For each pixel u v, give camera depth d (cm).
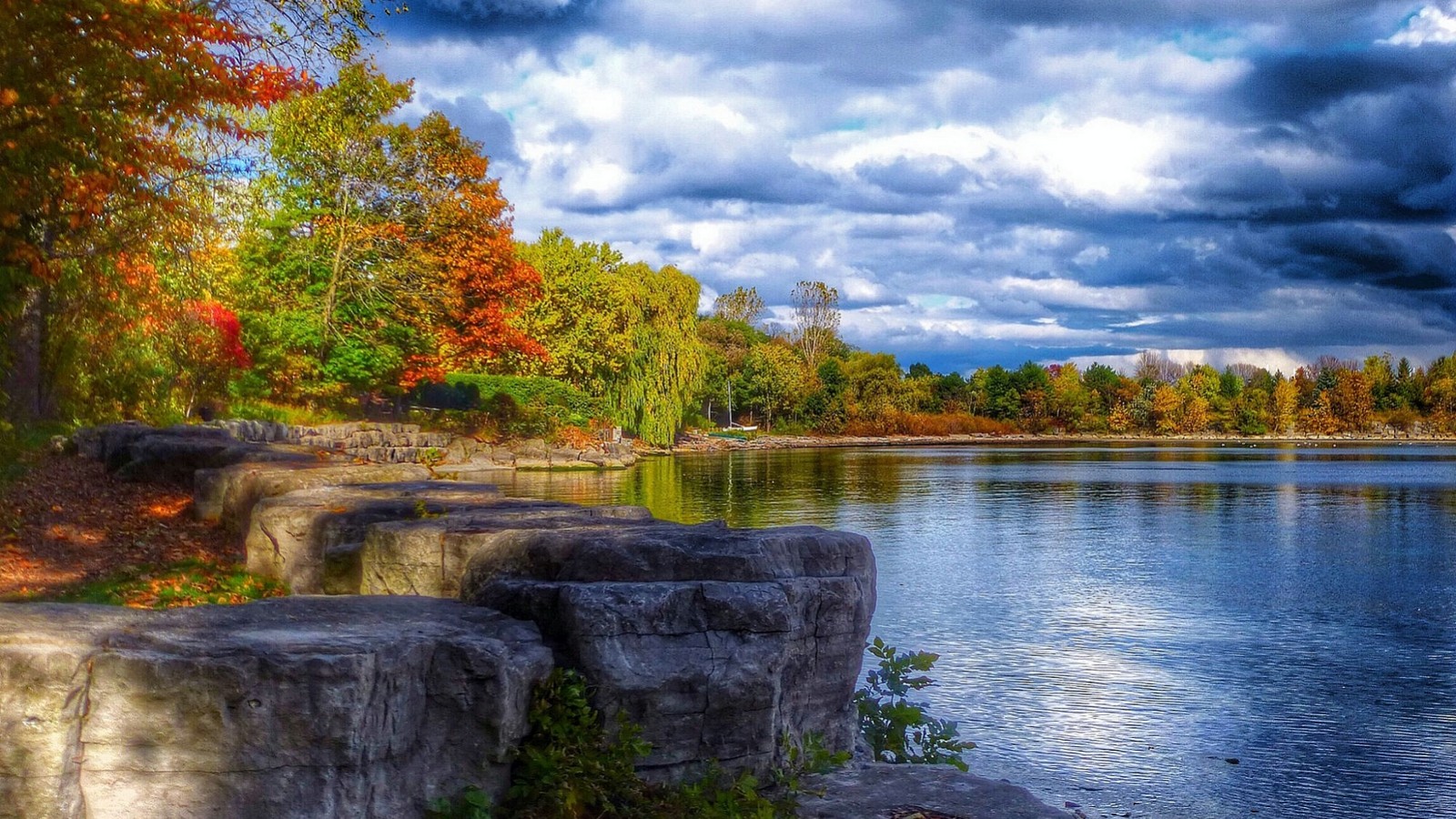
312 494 996
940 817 561
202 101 1249
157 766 420
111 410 2434
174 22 1074
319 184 4284
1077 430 14562
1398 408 15638
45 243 1647
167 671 419
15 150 1080
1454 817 879
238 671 423
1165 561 2300
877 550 2453
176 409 2720
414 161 4494
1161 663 1367
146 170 1276
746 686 559
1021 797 591
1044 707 1165
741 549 600
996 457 7756
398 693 464
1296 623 1638
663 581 583
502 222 4862
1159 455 8375
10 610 473
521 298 5053
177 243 1859
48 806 404
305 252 4212
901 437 12712
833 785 598
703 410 11600
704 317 15038
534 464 5075
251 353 3794
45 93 1073
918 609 1714
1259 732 1095
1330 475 5553
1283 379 16062
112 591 919
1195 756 1017
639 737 541
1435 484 4819
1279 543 2625
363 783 447
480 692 493
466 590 643
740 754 565
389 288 4531
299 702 428
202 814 423
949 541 2620
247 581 958
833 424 12300
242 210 2053
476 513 805
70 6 1001
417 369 4700
